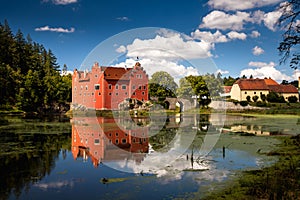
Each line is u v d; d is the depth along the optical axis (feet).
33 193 34.42
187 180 36.76
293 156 47.57
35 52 331.16
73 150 61.41
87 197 32.42
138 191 33.37
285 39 46.57
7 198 32.96
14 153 58.80
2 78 199.00
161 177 38.37
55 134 88.12
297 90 258.98
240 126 102.32
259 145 61.00
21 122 130.21
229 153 52.80
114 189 34.42
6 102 203.62
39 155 56.49
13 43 272.92
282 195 28.12
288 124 110.01
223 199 29.50
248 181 34.65
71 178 39.91
